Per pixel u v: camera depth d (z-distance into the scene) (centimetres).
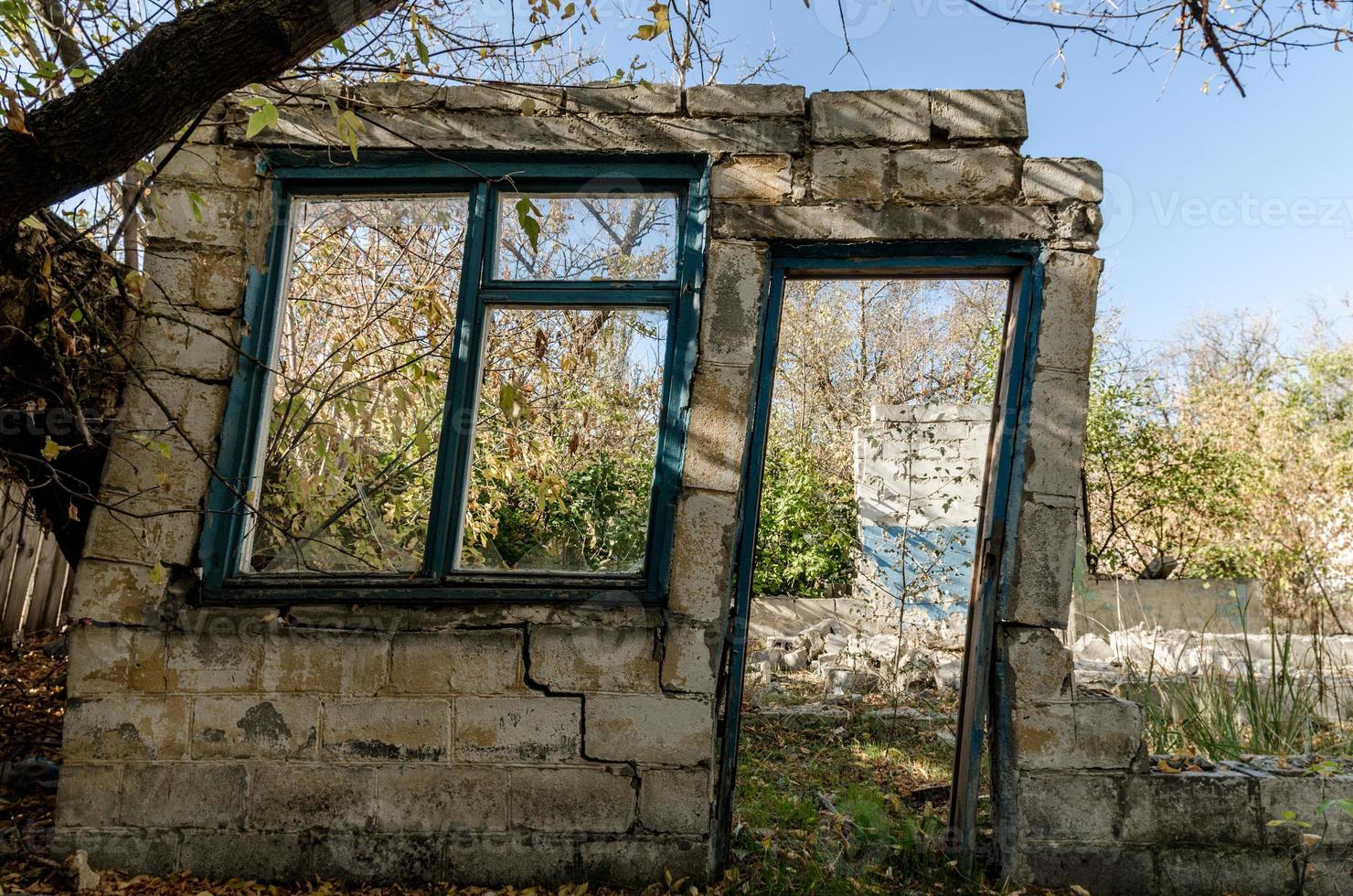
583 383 342
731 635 327
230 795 312
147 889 298
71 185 205
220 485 321
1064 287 318
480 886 308
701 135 326
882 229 320
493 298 329
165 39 200
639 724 311
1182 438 1008
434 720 313
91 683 314
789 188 323
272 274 332
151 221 324
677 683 311
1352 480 977
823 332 1318
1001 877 313
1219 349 2106
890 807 385
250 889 302
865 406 1297
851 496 960
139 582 314
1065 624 313
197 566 317
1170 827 310
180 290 323
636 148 325
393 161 329
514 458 340
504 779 312
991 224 319
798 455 1001
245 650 314
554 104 327
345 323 352
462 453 329
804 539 923
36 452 346
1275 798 310
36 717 431
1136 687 448
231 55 204
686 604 312
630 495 333
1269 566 912
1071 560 314
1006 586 317
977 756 327
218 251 326
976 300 1285
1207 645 601
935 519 825
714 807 318
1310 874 305
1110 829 310
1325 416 1622
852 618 820
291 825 311
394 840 310
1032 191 321
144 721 313
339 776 312
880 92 325
